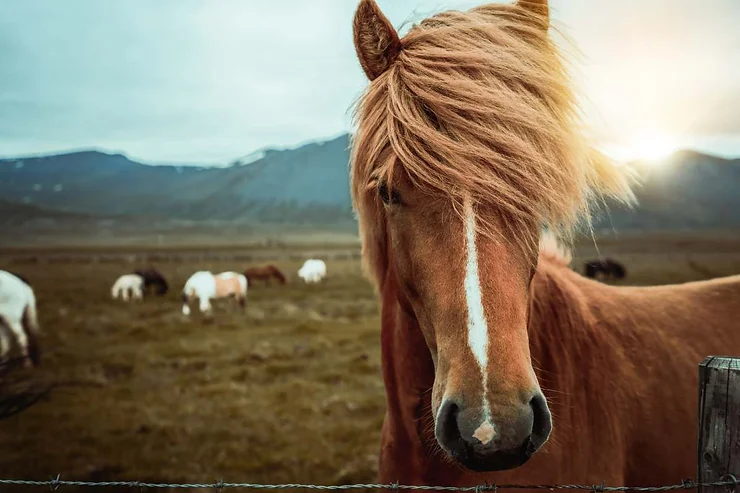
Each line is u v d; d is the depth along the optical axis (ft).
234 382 27.76
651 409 7.44
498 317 4.80
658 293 9.09
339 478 17.28
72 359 32.83
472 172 5.02
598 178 6.36
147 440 20.40
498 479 6.55
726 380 4.44
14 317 31.37
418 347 6.66
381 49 6.13
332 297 69.00
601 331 7.68
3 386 23.32
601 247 227.20
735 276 9.82
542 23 6.33
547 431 4.62
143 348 36.14
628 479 7.41
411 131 5.32
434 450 6.68
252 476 17.52
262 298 68.74
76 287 79.20
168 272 113.09
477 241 5.00
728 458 4.43
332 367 30.37
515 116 5.16
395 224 5.73
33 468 18.13
